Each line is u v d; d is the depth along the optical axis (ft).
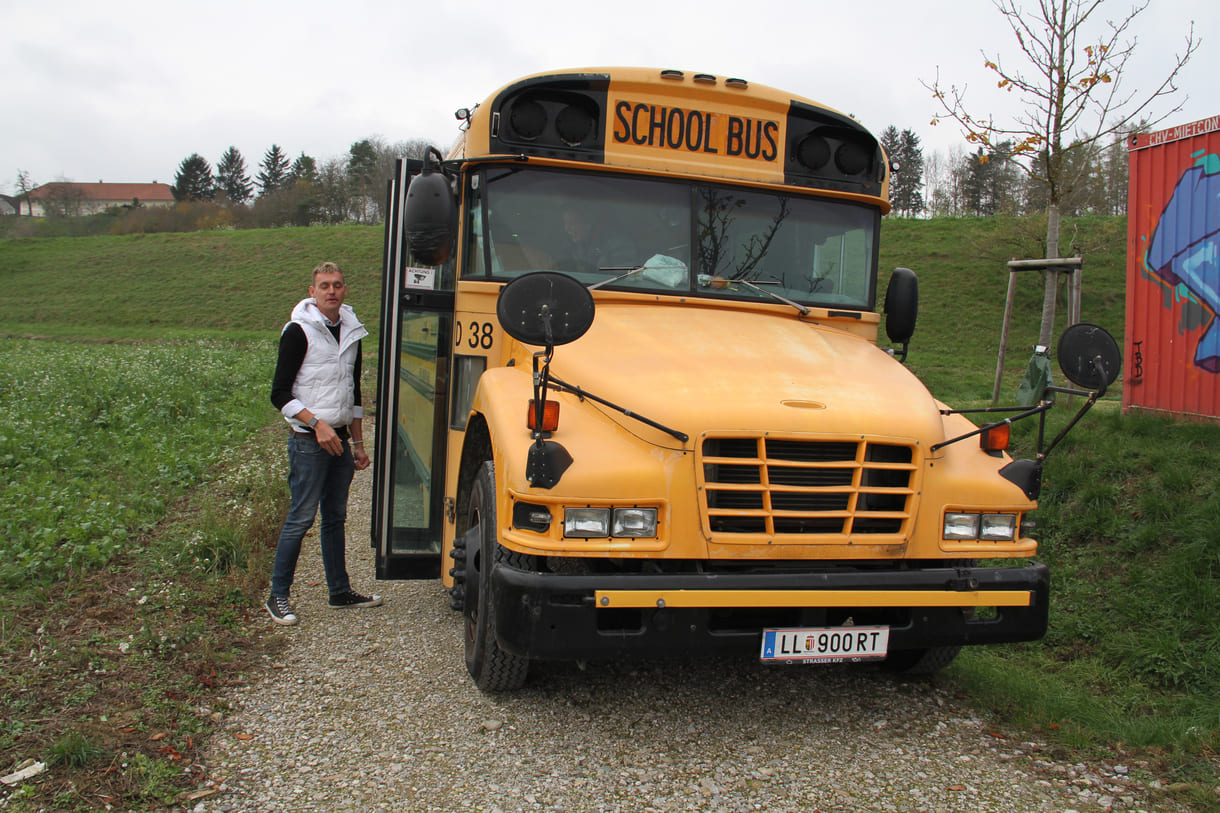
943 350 81.87
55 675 12.66
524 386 12.96
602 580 10.59
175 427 35.22
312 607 17.35
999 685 13.62
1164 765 11.37
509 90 14.98
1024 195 100.73
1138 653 14.49
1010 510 11.98
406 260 16.40
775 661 11.19
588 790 10.54
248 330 121.39
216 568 18.52
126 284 148.87
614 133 15.43
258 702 12.78
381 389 16.83
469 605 13.57
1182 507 17.74
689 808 10.18
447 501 16.25
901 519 11.53
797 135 16.24
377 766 10.99
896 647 11.58
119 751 10.77
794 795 10.53
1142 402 25.02
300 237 170.81
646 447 11.16
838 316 16.02
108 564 18.10
